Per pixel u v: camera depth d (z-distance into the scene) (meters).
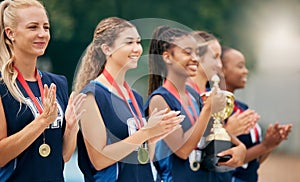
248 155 10.47
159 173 8.79
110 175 7.97
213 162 9.13
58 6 29.38
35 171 7.47
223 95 8.79
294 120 26.59
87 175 8.06
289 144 30.20
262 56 27.22
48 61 28.89
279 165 26.23
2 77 7.39
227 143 9.22
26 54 7.51
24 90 7.53
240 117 9.70
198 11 31.78
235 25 32.38
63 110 7.76
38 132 7.12
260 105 26.53
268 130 10.45
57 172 7.59
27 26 7.41
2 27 7.47
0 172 7.38
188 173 8.95
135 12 30.89
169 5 31.44
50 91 7.10
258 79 26.88
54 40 29.00
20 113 7.41
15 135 7.14
